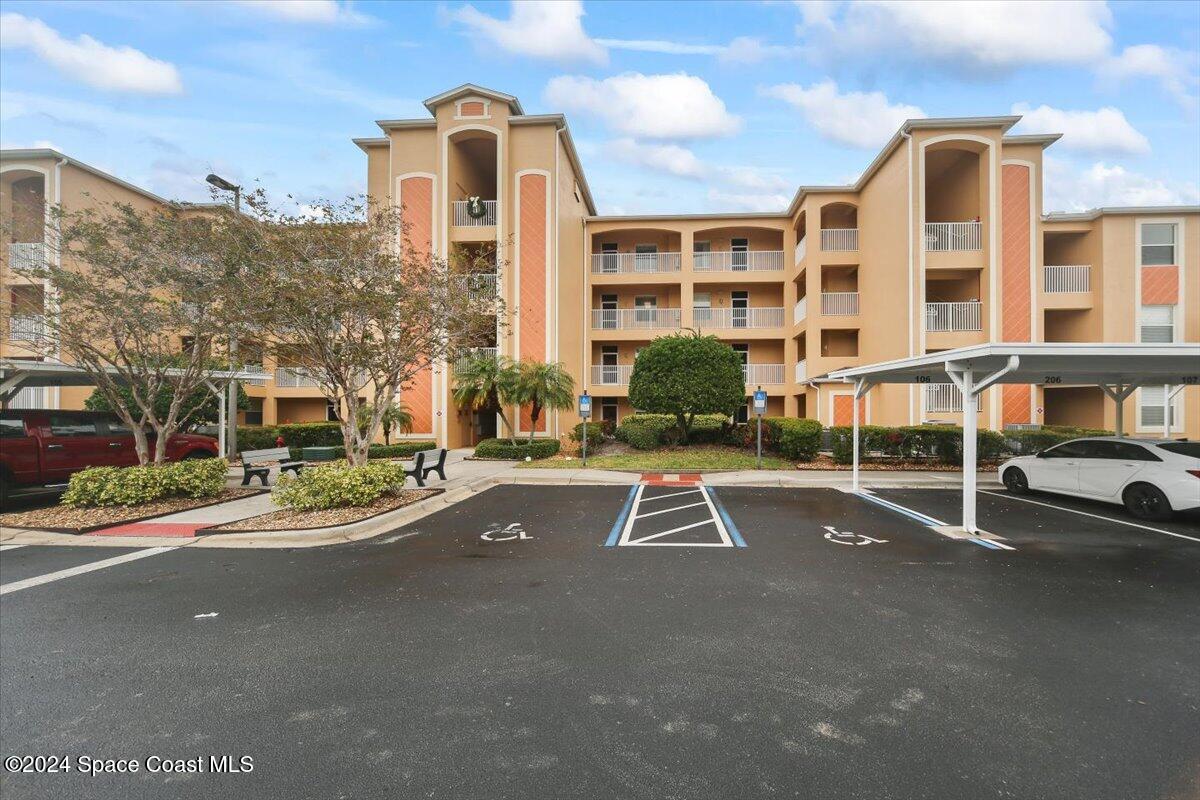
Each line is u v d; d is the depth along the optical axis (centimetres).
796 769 267
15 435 993
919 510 957
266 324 885
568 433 2033
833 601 504
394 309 905
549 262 2072
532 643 414
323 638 427
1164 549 691
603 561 642
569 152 2270
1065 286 1995
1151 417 1920
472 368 1702
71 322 884
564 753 280
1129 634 429
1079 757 276
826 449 1794
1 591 544
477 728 303
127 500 909
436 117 2095
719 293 2666
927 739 291
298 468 1241
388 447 1769
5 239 1141
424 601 509
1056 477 1038
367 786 257
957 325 1853
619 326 2594
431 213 2084
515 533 791
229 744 292
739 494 1141
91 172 1995
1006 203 1911
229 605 502
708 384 1638
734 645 409
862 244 2155
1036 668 371
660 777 261
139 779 264
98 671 375
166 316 941
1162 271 1920
